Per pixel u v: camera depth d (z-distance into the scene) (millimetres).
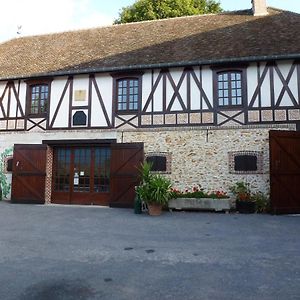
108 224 7605
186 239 6035
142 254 5016
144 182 9492
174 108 10648
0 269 4281
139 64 10828
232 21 12805
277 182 9266
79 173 11625
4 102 12219
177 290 3574
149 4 18562
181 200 9703
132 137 10930
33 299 3336
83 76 11547
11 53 14055
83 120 11375
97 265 4457
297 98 9844
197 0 19828
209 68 10508
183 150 10461
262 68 10141
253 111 10070
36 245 5566
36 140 11750
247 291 3545
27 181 11562
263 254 4988
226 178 10070
